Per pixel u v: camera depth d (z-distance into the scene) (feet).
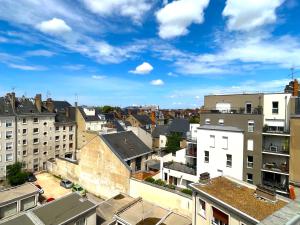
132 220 68.64
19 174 127.95
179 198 79.97
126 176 96.43
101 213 78.79
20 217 65.16
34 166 150.61
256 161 91.25
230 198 46.52
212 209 48.06
